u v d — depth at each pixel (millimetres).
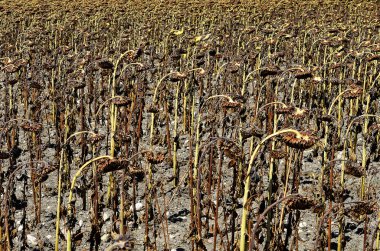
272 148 5750
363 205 4145
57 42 17906
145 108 10930
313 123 9898
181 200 7207
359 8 25922
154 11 23109
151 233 6312
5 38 17781
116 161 4105
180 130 9992
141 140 9266
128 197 6066
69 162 7250
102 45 15086
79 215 6828
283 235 6262
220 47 15023
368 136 7562
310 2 28422
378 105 10656
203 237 6016
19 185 7609
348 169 4613
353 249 5914
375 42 12547
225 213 5191
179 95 10258
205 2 27609
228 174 7672
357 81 8164
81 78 9406
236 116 7016
